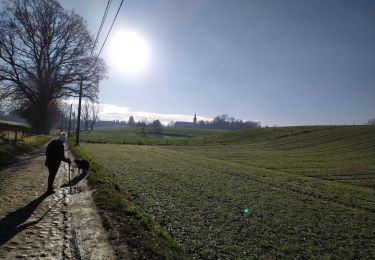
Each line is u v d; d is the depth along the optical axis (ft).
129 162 88.94
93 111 470.80
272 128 277.85
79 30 168.35
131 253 21.34
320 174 88.99
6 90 163.12
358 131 210.79
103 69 178.60
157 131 450.30
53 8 159.22
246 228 32.81
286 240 30.37
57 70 171.53
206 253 24.81
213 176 71.36
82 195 38.17
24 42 159.74
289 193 57.06
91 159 78.89
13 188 39.22
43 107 174.91
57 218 28.45
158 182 56.80
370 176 88.22
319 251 28.02
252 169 91.30
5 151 71.20
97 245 22.57
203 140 250.37
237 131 290.35
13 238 22.89
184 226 31.63
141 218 29.78
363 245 30.83
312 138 207.72
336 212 44.57
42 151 98.68
